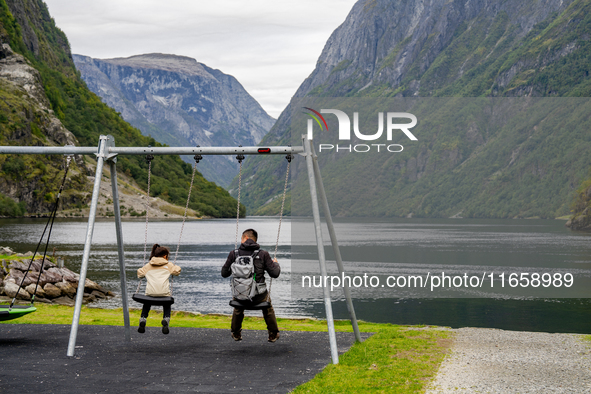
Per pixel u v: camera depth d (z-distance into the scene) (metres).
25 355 8.08
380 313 24.42
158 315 15.96
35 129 188.62
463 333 10.38
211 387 6.29
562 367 7.33
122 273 9.39
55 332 10.18
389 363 7.49
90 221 8.62
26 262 24.59
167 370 7.14
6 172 171.38
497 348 8.72
